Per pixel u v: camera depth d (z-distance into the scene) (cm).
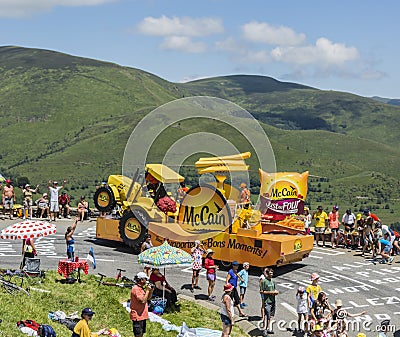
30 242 1531
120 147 15738
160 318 1334
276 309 1509
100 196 2166
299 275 1856
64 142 18425
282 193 1880
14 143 18875
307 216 2330
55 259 1898
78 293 1433
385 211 8700
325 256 2144
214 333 1245
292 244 1784
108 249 2105
